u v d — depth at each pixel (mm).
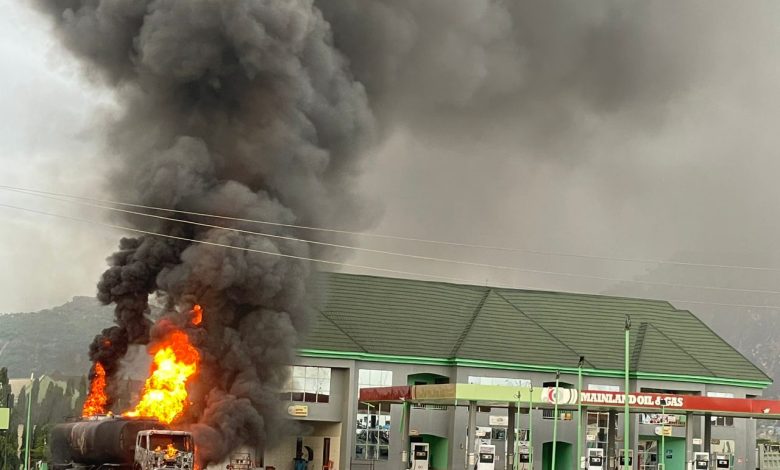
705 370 71250
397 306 71062
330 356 64312
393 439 65312
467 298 74688
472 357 66750
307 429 65062
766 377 72500
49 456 52906
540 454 67750
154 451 42375
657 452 71312
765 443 83875
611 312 77000
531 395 52375
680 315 78625
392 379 66188
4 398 73250
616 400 52656
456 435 65562
